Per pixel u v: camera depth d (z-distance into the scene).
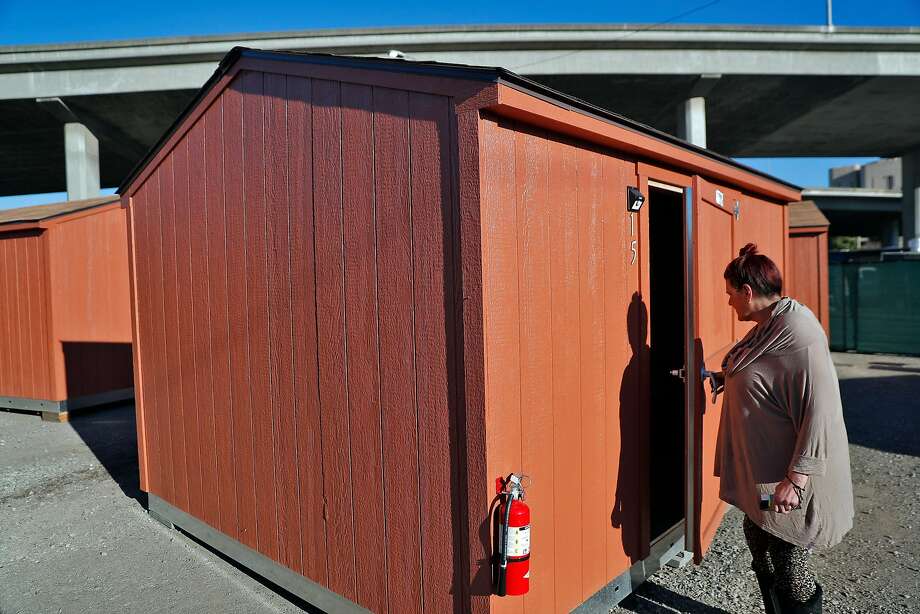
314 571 3.18
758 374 2.53
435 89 2.41
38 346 9.04
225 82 3.59
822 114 21.06
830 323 14.15
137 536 4.50
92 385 9.44
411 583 2.64
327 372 3.01
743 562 3.82
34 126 19.98
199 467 4.15
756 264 2.67
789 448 2.48
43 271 8.94
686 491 3.33
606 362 3.05
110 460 6.61
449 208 2.40
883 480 5.20
